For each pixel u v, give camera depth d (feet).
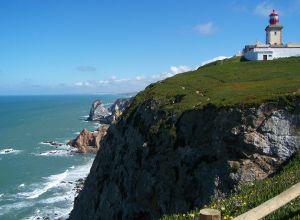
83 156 366.63
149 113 154.92
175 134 130.11
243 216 29.25
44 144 433.07
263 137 107.76
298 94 109.19
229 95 137.80
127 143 159.43
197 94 156.46
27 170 309.01
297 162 99.35
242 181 103.50
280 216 40.81
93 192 171.22
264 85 152.15
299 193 34.01
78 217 177.58
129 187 142.72
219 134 115.03
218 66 258.37
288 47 289.53
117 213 146.41
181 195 118.21
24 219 205.57
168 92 169.48
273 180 71.00
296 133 106.42
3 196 241.96
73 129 578.25
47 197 240.94
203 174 113.70
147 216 131.34
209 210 27.04
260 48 293.23
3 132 549.95
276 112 108.78
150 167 133.90
